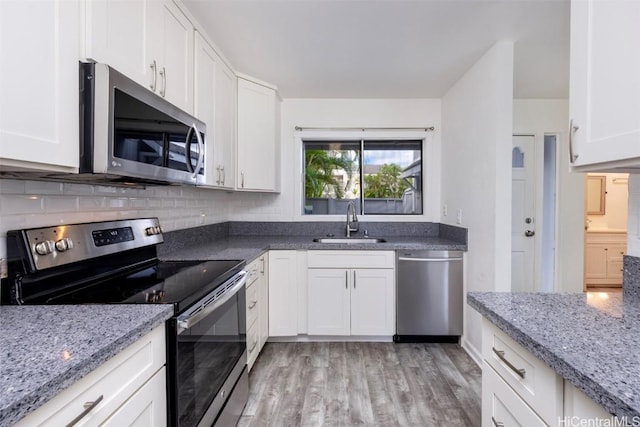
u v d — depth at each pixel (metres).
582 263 3.36
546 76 2.73
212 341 1.39
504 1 1.73
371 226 3.32
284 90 3.07
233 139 2.51
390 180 3.40
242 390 1.81
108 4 1.11
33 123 0.84
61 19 0.92
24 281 1.08
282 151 3.33
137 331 0.86
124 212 1.72
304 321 2.72
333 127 3.30
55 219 1.29
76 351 0.71
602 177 4.75
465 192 2.67
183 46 1.71
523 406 0.86
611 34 0.87
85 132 1.01
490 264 2.24
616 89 0.85
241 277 1.73
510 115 2.15
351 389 2.06
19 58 0.80
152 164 1.29
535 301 1.08
